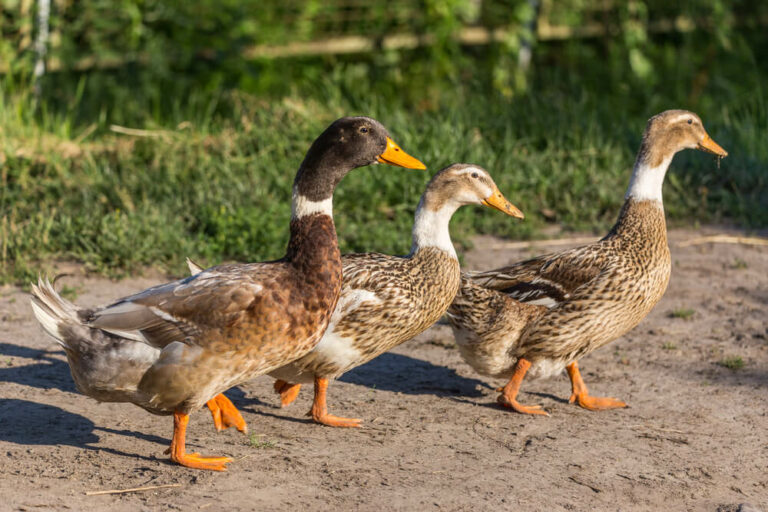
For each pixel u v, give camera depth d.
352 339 7.79
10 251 12.61
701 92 23.00
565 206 15.85
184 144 16.42
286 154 16.50
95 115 19.03
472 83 21.20
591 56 24.47
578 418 8.48
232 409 7.72
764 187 17.05
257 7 22.11
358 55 23.80
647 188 8.89
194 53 20.34
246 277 6.81
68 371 9.07
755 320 11.37
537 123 18.28
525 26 23.30
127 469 6.86
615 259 8.59
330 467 7.08
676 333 10.92
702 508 6.66
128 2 19.56
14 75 19.27
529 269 8.79
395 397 8.91
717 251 14.34
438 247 8.27
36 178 15.29
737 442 7.96
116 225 12.84
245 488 6.61
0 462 6.84
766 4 26.11
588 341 8.62
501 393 8.70
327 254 7.07
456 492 6.69
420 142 16.62
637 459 7.51
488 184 8.44
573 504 6.59
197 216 14.16
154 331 6.64
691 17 24.47
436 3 22.50
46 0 19.28
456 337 8.91
